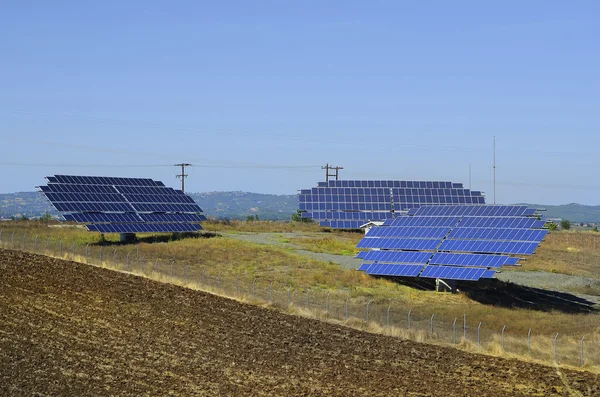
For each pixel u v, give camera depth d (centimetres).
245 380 3459
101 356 3681
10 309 4484
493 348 4484
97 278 5638
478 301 6650
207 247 8338
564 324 5694
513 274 8244
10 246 6900
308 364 3869
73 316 4472
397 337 4738
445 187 12112
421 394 3434
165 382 3325
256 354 3994
